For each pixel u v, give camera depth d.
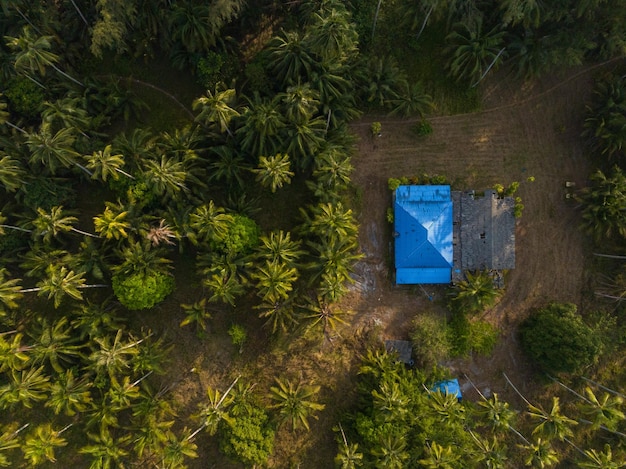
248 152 27.16
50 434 25.98
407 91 28.36
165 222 25.91
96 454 25.80
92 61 28.50
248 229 26.33
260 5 27.61
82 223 28.56
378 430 26.38
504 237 29.69
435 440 26.55
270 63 26.38
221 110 23.39
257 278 26.78
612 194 27.53
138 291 25.31
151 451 28.23
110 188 26.73
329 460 29.59
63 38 27.25
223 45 27.08
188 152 26.00
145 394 28.03
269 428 27.97
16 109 26.47
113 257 27.02
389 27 29.30
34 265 26.02
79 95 26.91
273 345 29.56
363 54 28.97
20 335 25.34
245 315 29.56
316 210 26.86
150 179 24.41
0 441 26.23
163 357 28.05
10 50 26.28
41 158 24.12
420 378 27.92
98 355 24.73
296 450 29.66
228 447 27.03
